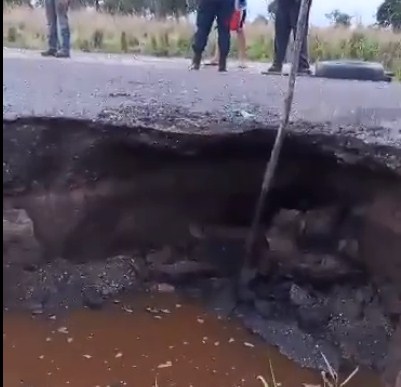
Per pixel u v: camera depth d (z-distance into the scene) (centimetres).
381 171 396
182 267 450
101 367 368
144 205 441
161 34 917
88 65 680
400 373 338
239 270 451
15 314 406
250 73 676
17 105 430
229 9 664
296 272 437
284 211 439
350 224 425
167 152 418
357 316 405
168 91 520
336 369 375
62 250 431
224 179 435
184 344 394
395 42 834
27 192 411
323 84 618
